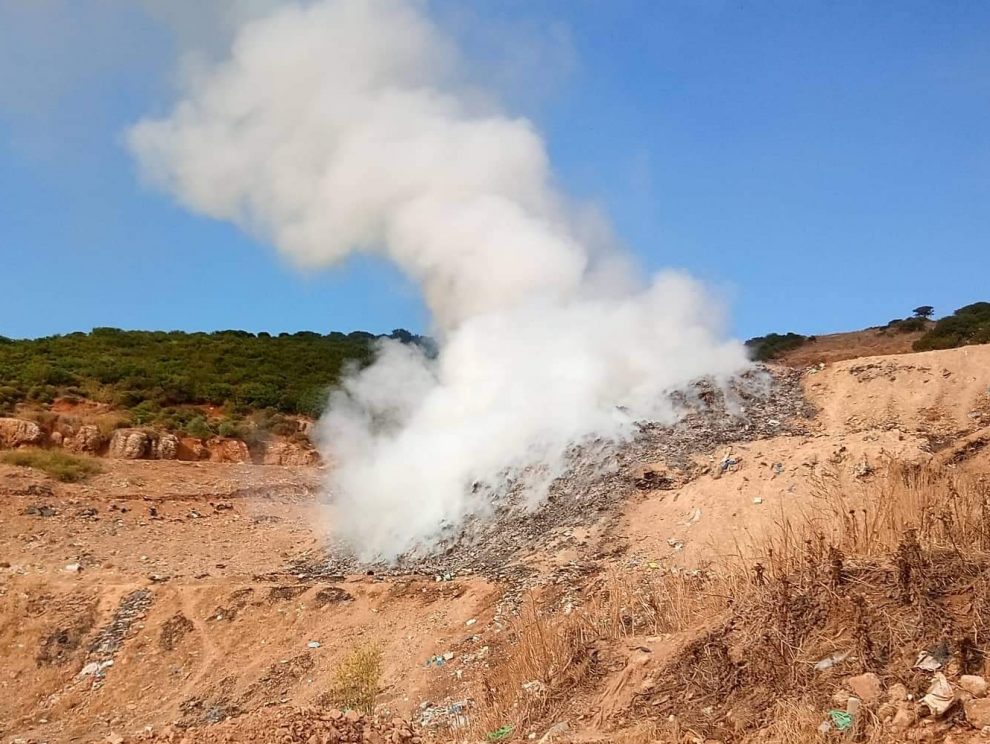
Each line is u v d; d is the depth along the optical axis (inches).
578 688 321.7
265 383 1392.7
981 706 225.6
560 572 487.8
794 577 301.4
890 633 259.4
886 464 494.6
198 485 901.2
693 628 324.8
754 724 255.4
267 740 269.1
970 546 297.3
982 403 608.7
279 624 531.5
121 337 1637.6
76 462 906.7
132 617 563.8
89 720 483.2
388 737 280.2
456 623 480.4
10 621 566.6
